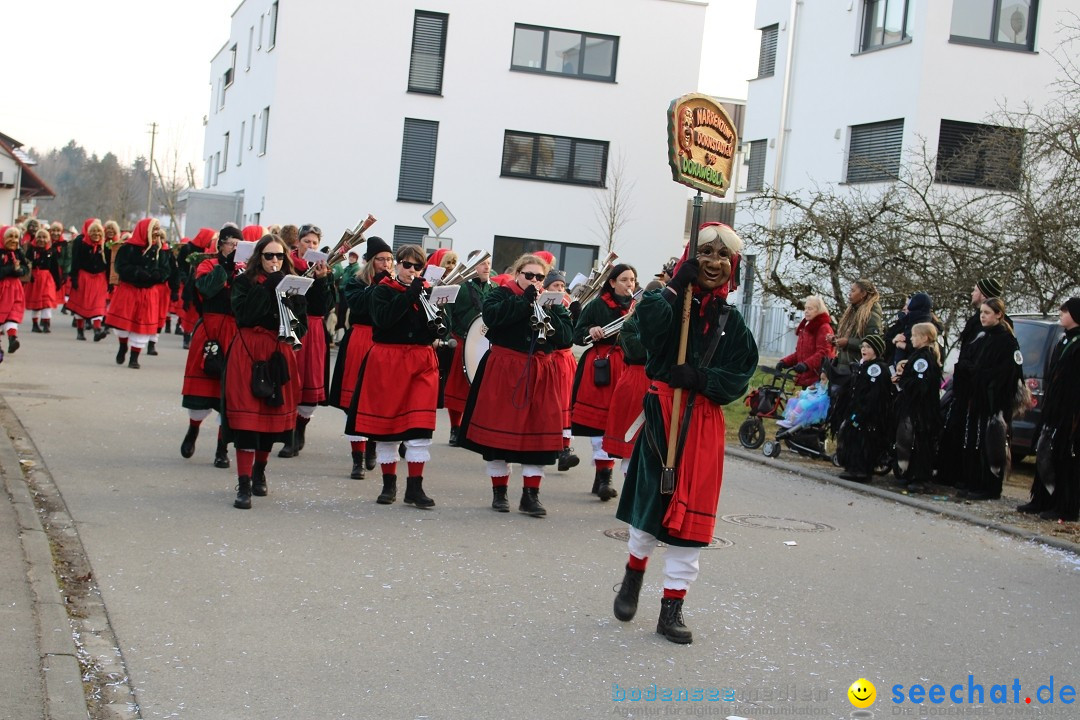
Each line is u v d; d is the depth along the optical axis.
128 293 16.30
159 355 18.64
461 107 31.83
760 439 13.30
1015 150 15.38
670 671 5.33
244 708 4.55
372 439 8.59
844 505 10.20
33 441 10.05
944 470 11.14
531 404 8.57
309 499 8.67
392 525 7.98
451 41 31.61
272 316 8.17
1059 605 7.07
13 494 7.80
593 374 9.59
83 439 10.40
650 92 32.62
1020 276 15.08
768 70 29.45
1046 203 15.18
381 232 31.75
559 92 32.25
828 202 17.52
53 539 6.93
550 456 8.62
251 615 5.74
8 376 14.37
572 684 5.07
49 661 4.79
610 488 9.57
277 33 31.06
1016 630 6.44
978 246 15.82
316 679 4.92
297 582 6.38
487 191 32.16
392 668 5.11
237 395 8.09
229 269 9.63
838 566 7.72
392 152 31.59
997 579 7.67
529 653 5.45
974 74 22.98
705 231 5.73
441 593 6.36
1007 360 10.59
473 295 11.36
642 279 32.94
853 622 6.38
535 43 32.19
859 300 12.70
